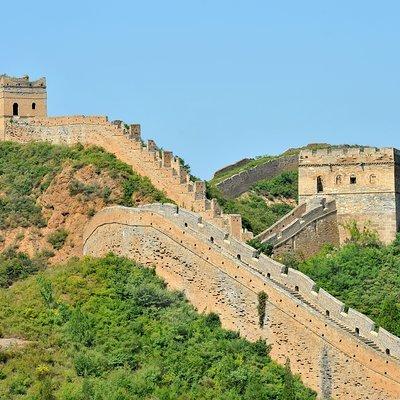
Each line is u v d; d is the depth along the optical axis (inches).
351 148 6943.9
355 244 6781.5
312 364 5689.0
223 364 5634.8
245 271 5905.5
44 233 6963.6
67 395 5344.5
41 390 5349.4
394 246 6712.6
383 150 6855.3
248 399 5477.4
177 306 6018.7
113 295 6053.2
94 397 5329.7
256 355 5748.0
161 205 6220.5
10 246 6958.7
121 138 7111.2
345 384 5615.2
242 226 6702.8
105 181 6914.4
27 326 5866.1
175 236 6141.7
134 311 5944.9
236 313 5905.5
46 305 6023.6
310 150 6983.3
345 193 6884.8
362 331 5693.9
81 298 6053.2
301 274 5890.8
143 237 6250.0
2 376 5497.1
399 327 5816.9
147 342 5762.8
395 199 6840.6
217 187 7810.0
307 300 5836.6
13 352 5634.8
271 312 5807.1
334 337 5649.6
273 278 5940.0
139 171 6943.9
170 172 6742.1
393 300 6141.7
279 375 5669.3
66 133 7500.0
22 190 7244.1
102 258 6348.4
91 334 5797.2
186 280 6082.7
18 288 6259.8
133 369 5625.0
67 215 6929.1
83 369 5551.2
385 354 5565.9
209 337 5826.8
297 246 6678.2
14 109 7780.5
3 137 7765.8
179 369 5605.3
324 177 6919.3
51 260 6820.9
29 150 7568.9
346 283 6338.6
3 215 7101.4
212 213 6525.6
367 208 6860.2
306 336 5713.6
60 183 7042.3
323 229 6806.1
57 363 5605.3
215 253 6003.9
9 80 7790.4
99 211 6565.0
